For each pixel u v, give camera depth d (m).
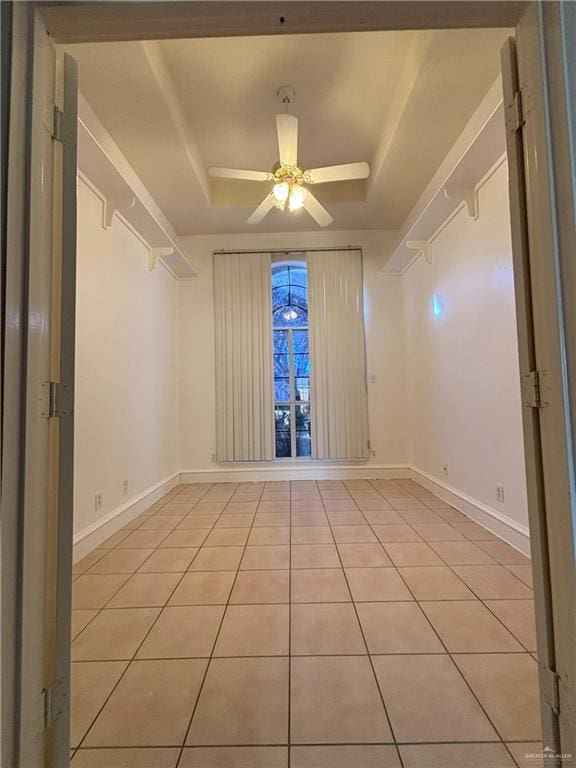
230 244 5.20
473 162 2.81
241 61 2.76
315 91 3.06
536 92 0.99
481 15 1.04
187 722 1.29
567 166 0.92
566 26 0.93
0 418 0.87
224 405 5.11
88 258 2.91
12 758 0.86
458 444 3.62
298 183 3.17
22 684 0.89
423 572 2.35
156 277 4.40
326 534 3.04
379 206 4.46
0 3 0.91
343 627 1.80
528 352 1.06
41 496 0.98
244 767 1.13
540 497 1.02
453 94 2.70
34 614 0.94
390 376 5.14
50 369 1.05
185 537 3.06
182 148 3.27
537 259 1.01
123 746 1.21
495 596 2.05
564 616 0.93
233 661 1.59
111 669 1.55
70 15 1.00
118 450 3.36
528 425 1.06
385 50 2.70
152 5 0.98
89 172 2.81
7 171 0.90
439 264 3.97
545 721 1.00
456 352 3.61
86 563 2.58
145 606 2.02
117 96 2.67
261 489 4.64
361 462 5.10
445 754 1.16
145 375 4.03
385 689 1.42
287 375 5.30
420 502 3.92
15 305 0.91
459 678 1.47
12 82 0.92
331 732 1.24
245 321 5.16
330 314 5.14
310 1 0.99
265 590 2.17
